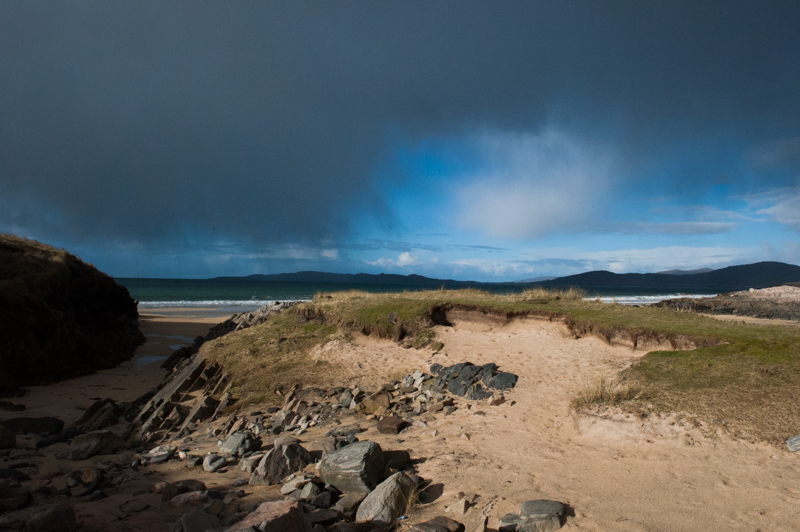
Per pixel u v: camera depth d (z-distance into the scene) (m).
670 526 3.74
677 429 5.66
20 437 9.39
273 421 9.14
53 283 18.75
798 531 3.47
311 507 4.46
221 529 3.58
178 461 7.00
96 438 7.89
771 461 4.70
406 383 10.45
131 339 23.39
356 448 5.33
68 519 3.77
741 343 8.30
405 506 4.45
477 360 11.02
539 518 3.89
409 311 14.09
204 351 15.12
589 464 5.29
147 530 3.94
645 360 8.40
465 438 6.73
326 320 15.63
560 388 8.55
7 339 14.98
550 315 12.68
